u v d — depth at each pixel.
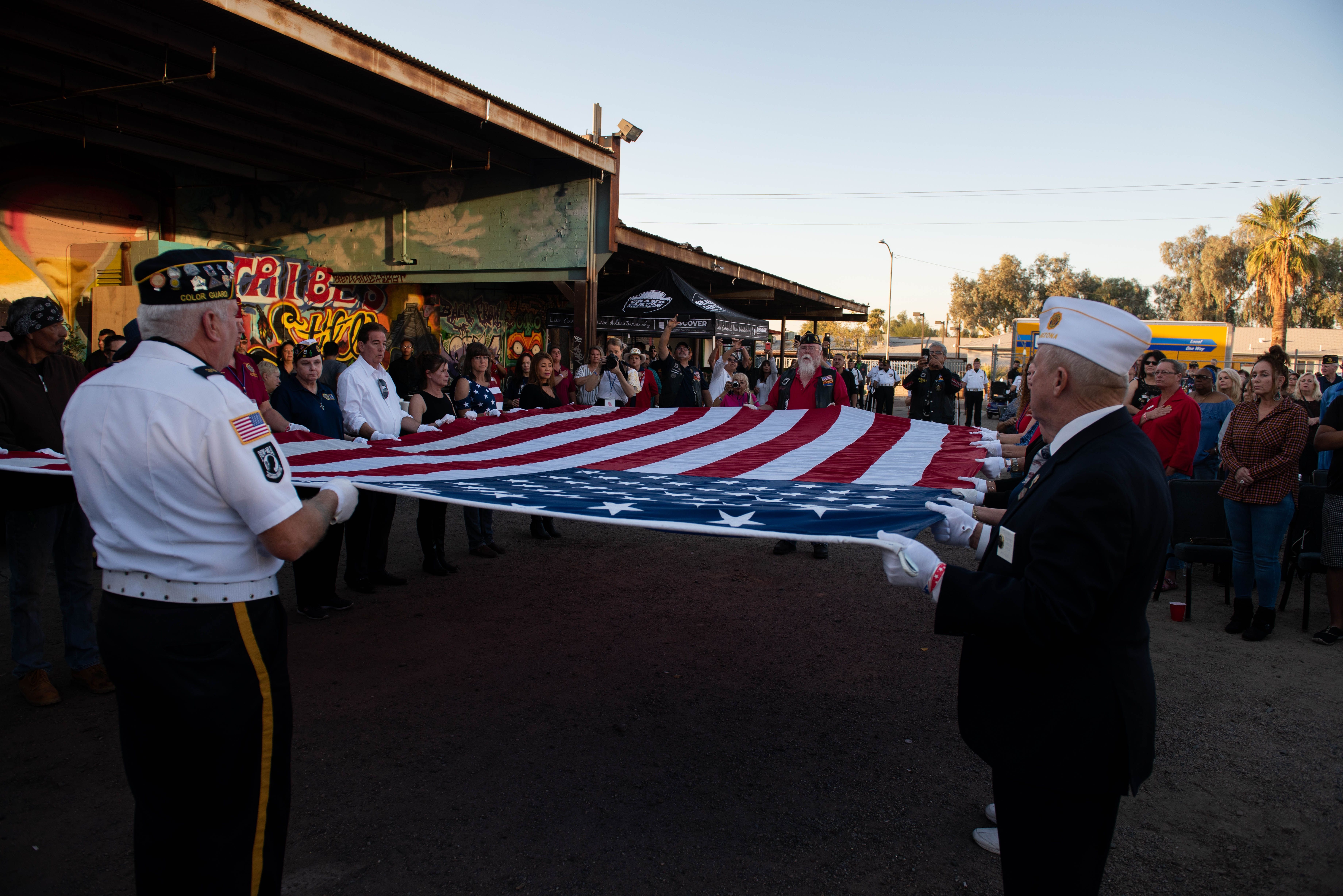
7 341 3.84
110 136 10.73
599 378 8.83
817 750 3.45
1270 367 4.80
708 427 5.29
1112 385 1.75
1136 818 3.00
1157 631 5.11
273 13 7.39
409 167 12.05
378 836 2.77
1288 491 4.81
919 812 3.00
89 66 8.38
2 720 3.58
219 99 8.87
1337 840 2.86
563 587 5.72
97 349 10.20
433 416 6.04
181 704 1.78
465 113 9.56
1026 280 68.69
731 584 5.86
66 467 3.09
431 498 2.65
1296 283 40.28
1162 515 1.67
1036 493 1.80
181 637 1.78
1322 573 5.02
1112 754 1.65
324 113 9.91
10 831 2.77
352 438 5.25
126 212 11.35
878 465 3.76
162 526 1.78
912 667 4.37
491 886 2.52
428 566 5.96
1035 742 1.68
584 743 3.46
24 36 7.15
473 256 12.27
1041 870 1.69
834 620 5.12
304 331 11.68
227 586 1.82
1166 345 24.23
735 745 3.48
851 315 28.70
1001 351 47.75
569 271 11.81
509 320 16.73
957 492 2.84
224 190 12.83
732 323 11.86
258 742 1.89
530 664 4.31
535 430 5.20
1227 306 56.16
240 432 1.78
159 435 1.74
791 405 7.32
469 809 2.95
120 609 1.79
